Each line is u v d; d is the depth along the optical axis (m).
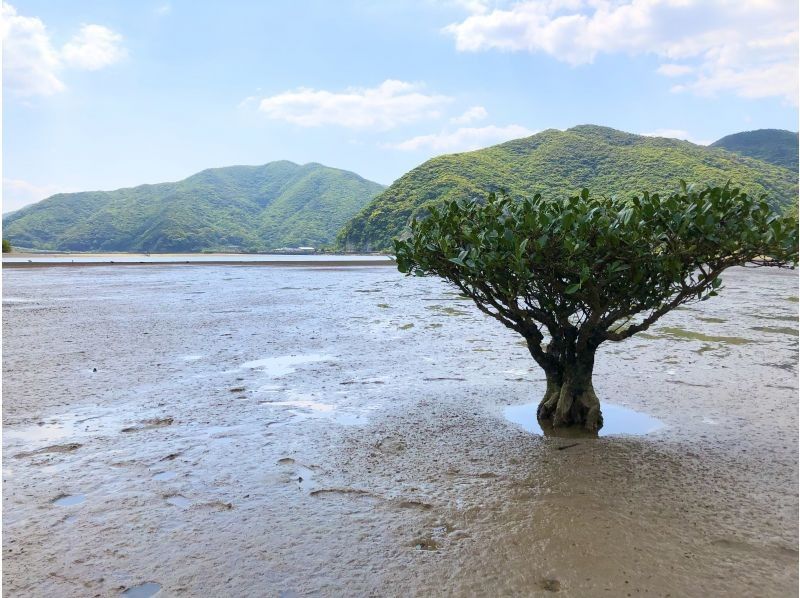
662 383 6.73
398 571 2.84
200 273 33.16
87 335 10.48
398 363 8.08
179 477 4.11
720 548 3.03
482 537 3.18
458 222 5.11
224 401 6.14
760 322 11.86
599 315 4.94
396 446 4.74
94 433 5.10
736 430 5.04
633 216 4.39
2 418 5.51
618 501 3.62
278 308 15.02
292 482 4.02
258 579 2.79
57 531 3.30
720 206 4.28
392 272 34.47
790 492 3.74
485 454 4.54
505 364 8.00
